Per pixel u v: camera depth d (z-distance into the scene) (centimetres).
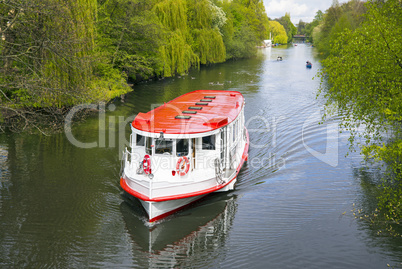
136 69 3897
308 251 1138
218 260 1104
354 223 1290
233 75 4978
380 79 1257
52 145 2059
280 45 15512
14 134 2234
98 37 3438
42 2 2095
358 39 1286
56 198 1458
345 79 1310
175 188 1296
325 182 1608
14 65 2550
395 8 1349
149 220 1281
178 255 1130
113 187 1562
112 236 1220
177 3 4747
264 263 1088
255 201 1450
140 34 3806
